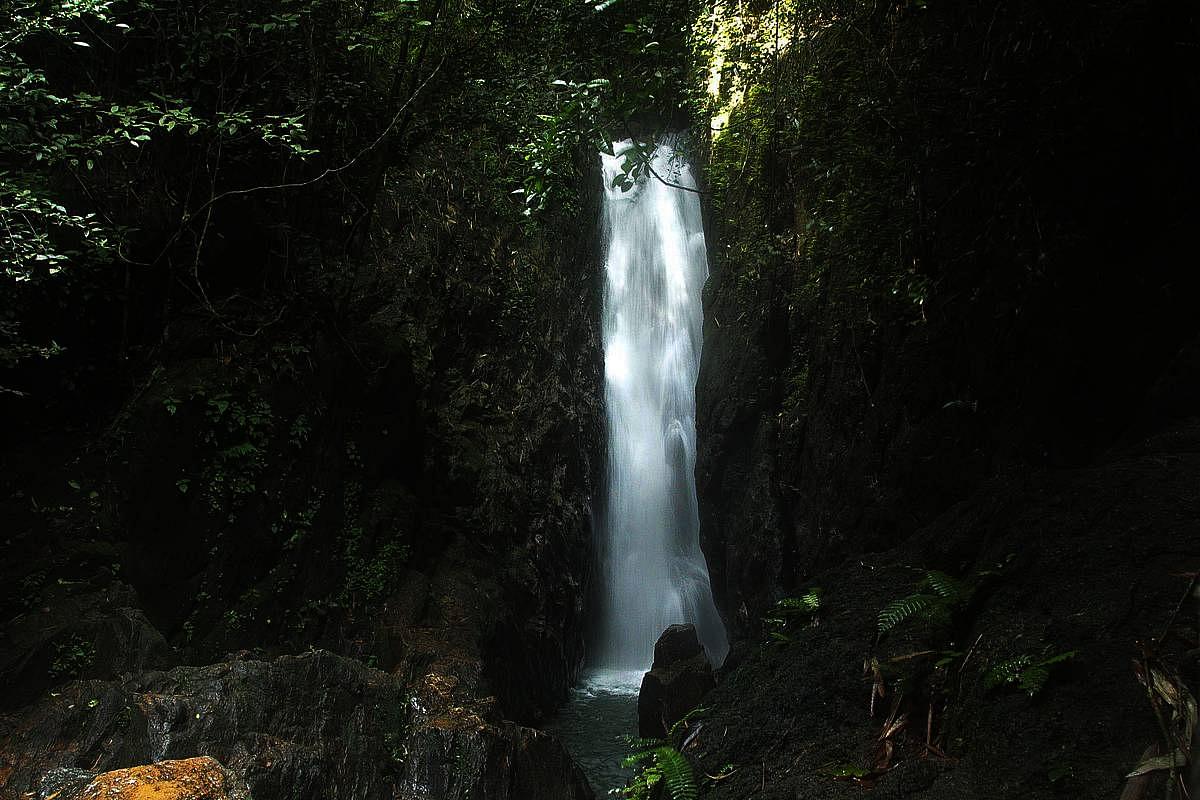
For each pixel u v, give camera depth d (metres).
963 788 3.04
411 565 9.62
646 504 15.18
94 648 5.65
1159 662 2.70
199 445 6.93
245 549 7.25
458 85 8.79
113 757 4.92
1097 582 3.47
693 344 15.41
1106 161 5.49
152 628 5.95
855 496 8.37
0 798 4.62
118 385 6.80
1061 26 5.74
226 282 7.98
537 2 8.37
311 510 7.99
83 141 6.01
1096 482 4.07
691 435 15.02
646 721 8.39
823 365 9.53
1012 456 6.02
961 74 6.69
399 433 9.76
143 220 6.81
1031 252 6.00
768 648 5.12
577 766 7.23
